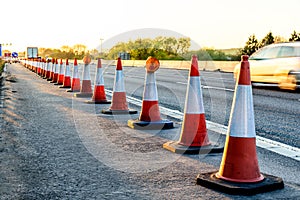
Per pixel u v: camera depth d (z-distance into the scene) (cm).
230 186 375
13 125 721
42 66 2628
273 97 1266
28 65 4812
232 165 389
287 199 360
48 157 504
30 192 379
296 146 582
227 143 397
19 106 982
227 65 2886
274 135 664
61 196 368
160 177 426
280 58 1530
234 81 1948
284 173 444
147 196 368
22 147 556
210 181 389
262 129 718
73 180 414
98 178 421
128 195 371
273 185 382
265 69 1570
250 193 370
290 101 1155
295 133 681
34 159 495
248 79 400
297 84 1459
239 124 392
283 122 795
